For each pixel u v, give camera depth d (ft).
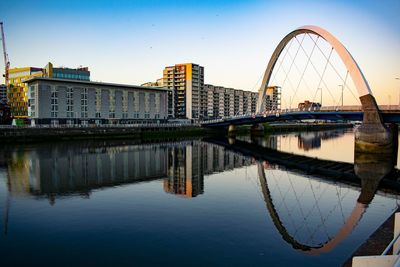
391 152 167.22
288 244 53.98
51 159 154.10
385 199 86.74
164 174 120.47
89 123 325.42
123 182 104.37
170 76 491.31
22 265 46.57
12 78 457.27
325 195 91.25
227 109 587.68
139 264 46.60
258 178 116.88
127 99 358.23
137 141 277.85
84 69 448.24
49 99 299.17
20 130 233.55
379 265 27.61
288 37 263.90
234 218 68.08
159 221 65.41
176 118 462.60
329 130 578.25
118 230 60.08
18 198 83.10
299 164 155.12
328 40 202.08
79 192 90.12
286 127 526.98
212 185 102.22
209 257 48.75
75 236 57.26
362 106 175.11
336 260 47.96
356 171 134.00
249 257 48.85
